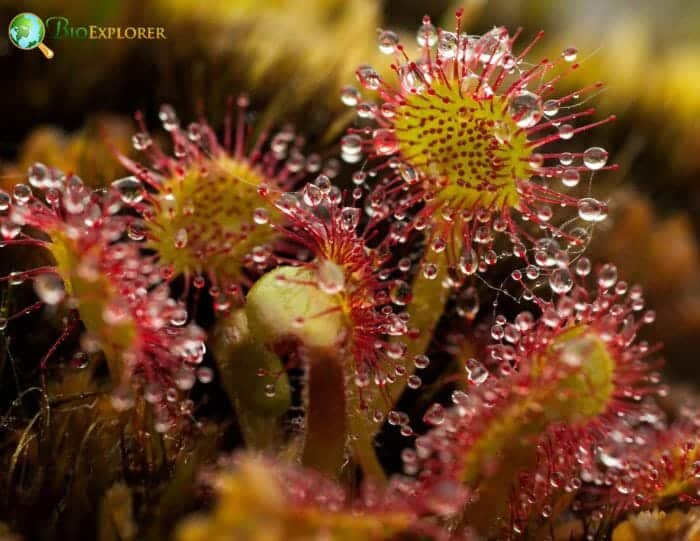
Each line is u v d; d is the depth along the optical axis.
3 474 0.10
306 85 0.14
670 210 0.17
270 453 0.10
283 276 0.10
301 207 0.10
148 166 0.12
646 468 0.10
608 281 0.10
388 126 0.10
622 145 0.18
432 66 0.10
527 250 0.12
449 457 0.09
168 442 0.10
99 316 0.09
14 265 0.11
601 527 0.10
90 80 0.14
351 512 0.08
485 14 0.23
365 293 0.10
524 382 0.09
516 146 0.10
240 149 0.11
